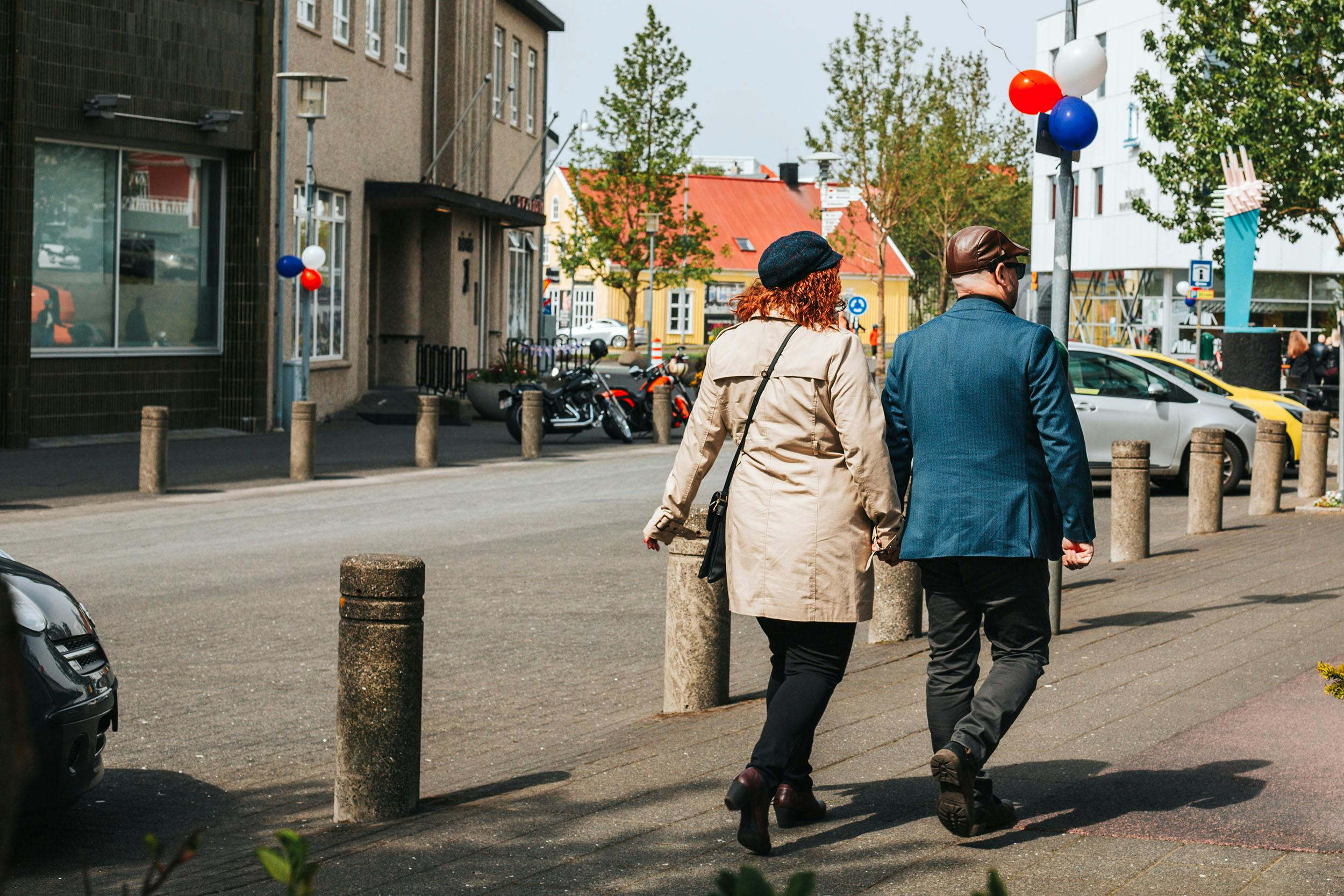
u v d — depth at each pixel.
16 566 5.20
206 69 23.50
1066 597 9.60
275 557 11.98
